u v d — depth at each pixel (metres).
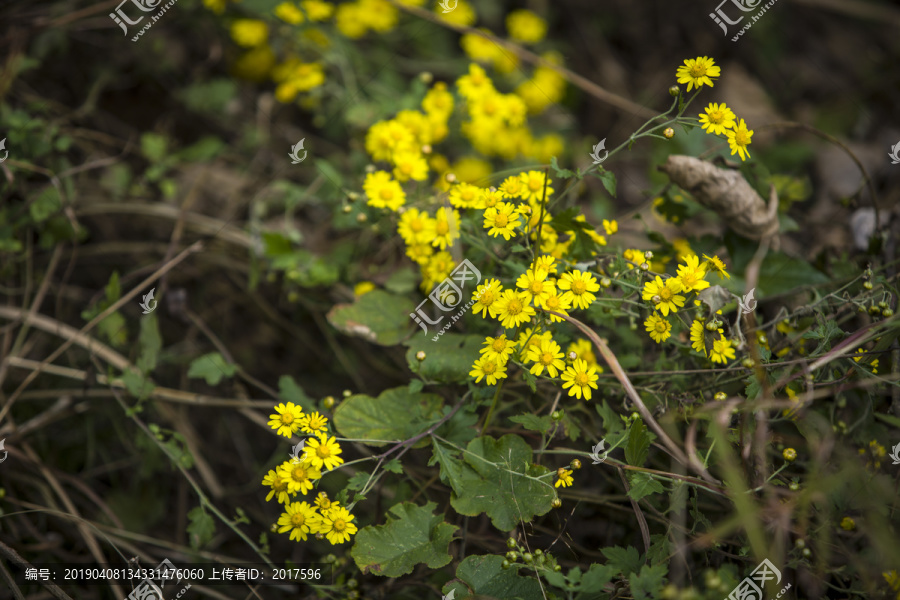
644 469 1.53
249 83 3.06
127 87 2.96
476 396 1.67
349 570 1.78
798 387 1.61
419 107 2.54
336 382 2.47
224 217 2.76
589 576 1.36
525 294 1.51
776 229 1.93
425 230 1.78
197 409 2.43
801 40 3.50
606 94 2.66
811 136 3.09
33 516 2.12
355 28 2.83
